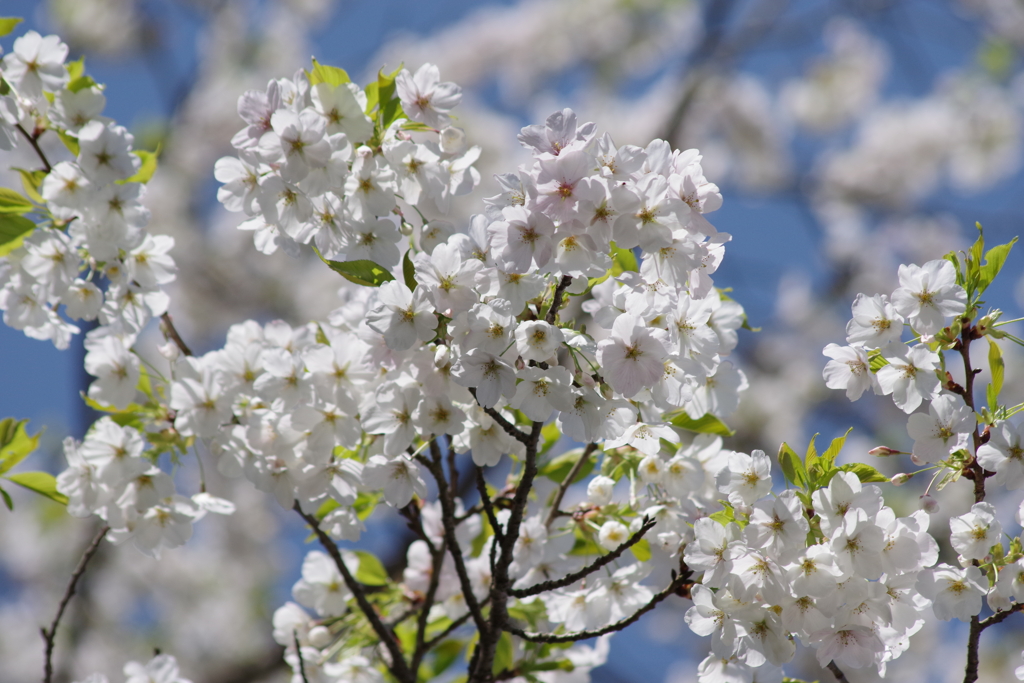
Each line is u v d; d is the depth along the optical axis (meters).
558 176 2.80
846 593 2.81
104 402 3.01
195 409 2.97
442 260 2.83
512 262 2.81
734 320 3.00
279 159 2.87
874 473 2.86
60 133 3.01
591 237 2.81
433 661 3.13
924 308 2.87
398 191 2.91
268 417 2.94
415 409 2.88
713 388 3.00
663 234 2.81
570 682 3.09
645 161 2.82
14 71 2.99
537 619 3.05
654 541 2.96
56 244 2.98
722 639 2.84
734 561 2.83
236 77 8.91
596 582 3.01
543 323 2.81
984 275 2.89
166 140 8.27
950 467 2.87
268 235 2.94
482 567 3.09
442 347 2.84
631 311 2.84
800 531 2.82
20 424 2.97
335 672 3.06
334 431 2.92
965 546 2.85
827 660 2.83
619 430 2.85
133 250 3.01
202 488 3.01
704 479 2.97
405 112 2.92
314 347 2.92
